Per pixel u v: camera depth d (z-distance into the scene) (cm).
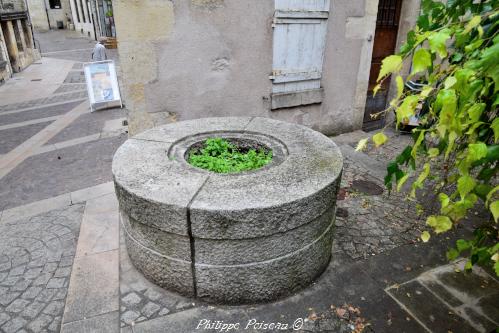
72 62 1661
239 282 265
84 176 510
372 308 274
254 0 484
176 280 276
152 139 350
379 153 566
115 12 416
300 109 590
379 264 322
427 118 183
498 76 114
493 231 192
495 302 280
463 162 144
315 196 255
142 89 461
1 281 302
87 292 286
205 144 356
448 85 126
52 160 571
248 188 260
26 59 1535
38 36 2823
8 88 1138
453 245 346
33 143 650
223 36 482
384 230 370
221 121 408
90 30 2677
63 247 346
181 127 387
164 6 435
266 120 412
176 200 244
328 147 332
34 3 3195
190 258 261
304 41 543
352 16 570
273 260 262
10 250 342
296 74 556
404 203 418
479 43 131
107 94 853
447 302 280
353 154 561
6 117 820
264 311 271
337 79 604
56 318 266
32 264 322
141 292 287
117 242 349
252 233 244
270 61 530
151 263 282
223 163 314
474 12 176
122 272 309
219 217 236
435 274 309
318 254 290
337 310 272
